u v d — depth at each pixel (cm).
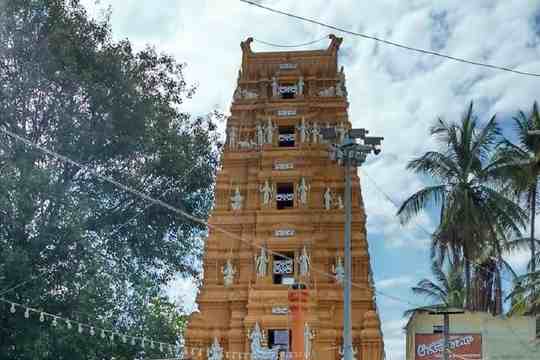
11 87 4969
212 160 6391
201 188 6150
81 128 5138
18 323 4619
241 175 6525
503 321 5769
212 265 6197
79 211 4825
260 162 6475
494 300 5975
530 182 5591
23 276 4534
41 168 4762
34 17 5116
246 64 7025
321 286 6016
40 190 4647
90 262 4862
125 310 5344
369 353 5716
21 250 4506
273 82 6850
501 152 5669
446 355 5191
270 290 5950
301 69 6944
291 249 6112
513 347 5709
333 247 6169
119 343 5203
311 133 6606
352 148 3747
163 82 5984
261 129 6631
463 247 5584
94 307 4850
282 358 5619
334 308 5950
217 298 6062
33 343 4522
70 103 5181
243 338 5850
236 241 6231
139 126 5416
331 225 6244
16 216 4600
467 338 5797
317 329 5762
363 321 5841
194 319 5969
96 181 5403
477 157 5709
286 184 6469
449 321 5844
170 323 6262
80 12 5462
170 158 5681
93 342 4831
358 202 6325
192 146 6031
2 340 4703
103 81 5297
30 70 5000
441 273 6247
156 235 5750
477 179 5697
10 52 4984
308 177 6372
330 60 6988
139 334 5294
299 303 5478
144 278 5528
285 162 6450
